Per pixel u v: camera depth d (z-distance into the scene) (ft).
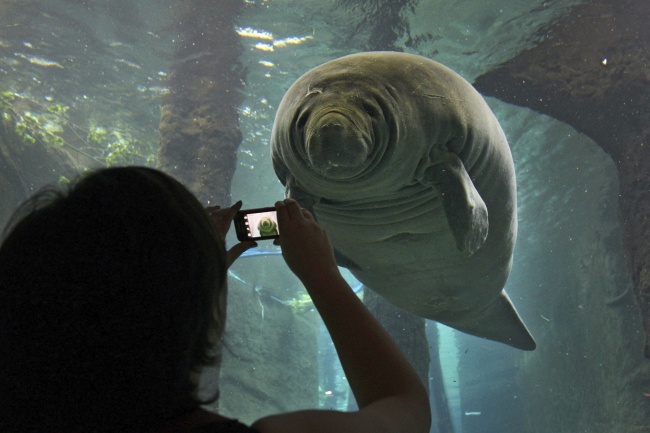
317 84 16.20
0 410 2.79
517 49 40.88
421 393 3.52
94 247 2.78
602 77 37.93
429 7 38.68
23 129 49.55
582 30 39.14
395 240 18.90
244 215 5.00
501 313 25.62
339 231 18.92
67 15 47.11
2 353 2.79
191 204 3.13
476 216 16.26
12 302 2.77
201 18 44.01
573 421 86.43
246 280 76.28
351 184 16.34
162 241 2.86
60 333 2.73
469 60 42.68
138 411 2.76
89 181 2.97
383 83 16.22
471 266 20.44
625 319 67.77
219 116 41.55
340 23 41.78
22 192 48.08
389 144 15.74
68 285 2.75
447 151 16.89
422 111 16.48
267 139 59.41
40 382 2.74
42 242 2.80
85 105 59.26
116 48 50.14
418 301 22.38
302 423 2.92
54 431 2.74
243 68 46.73
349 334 3.66
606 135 38.19
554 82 38.93
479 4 38.11
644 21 38.11
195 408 2.90
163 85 53.88
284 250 4.16
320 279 3.93
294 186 17.51
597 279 74.74
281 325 78.02
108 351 2.75
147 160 63.72
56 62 53.42
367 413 3.16
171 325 2.83
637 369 65.26
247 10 42.01
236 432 2.65
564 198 76.38
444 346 141.49
